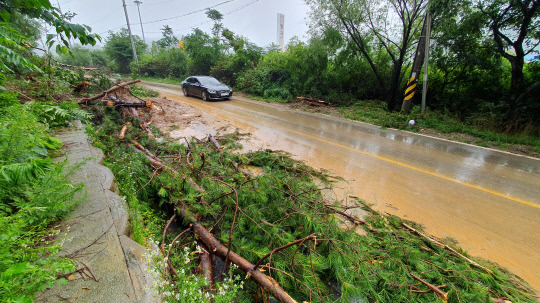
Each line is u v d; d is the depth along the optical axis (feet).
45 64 23.49
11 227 4.52
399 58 39.78
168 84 77.97
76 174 9.18
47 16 7.30
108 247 5.87
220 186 11.07
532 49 28.32
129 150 14.94
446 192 14.10
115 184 9.45
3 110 10.78
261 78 55.16
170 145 17.49
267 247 8.34
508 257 9.31
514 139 24.00
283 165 16.10
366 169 17.07
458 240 10.16
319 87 48.55
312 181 13.98
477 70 34.19
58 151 11.09
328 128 28.30
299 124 29.81
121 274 5.21
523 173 16.72
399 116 32.65
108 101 23.54
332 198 13.30
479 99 34.47
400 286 7.32
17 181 5.94
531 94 28.07
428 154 20.29
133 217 7.98
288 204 10.41
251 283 7.67
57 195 6.48
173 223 10.61
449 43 33.60
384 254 8.59
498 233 10.64
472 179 15.76
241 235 9.17
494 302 7.02
